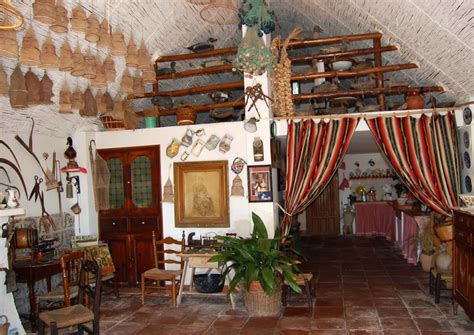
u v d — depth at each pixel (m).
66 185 5.40
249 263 4.18
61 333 3.99
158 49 5.26
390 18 4.31
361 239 8.80
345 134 4.91
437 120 4.75
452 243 4.01
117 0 3.89
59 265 4.26
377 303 4.40
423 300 4.44
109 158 5.64
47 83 3.45
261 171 4.98
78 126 5.40
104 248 5.05
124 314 4.41
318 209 9.77
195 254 4.57
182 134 5.38
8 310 3.50
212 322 4.07
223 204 5.18
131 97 5.00
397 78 5.56
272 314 4.20
